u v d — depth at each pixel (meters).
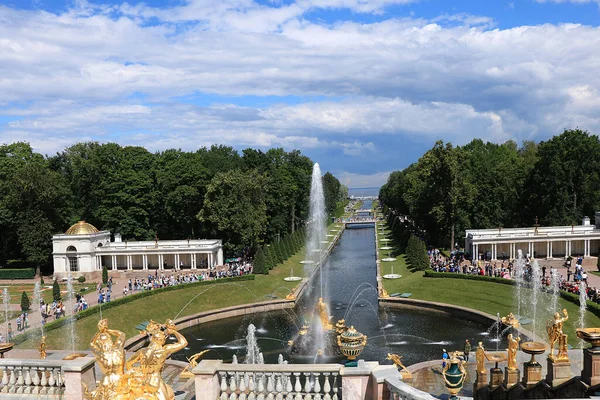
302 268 116.88
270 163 152.12
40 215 108.56
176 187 121.81
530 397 26.88
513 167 142.12
